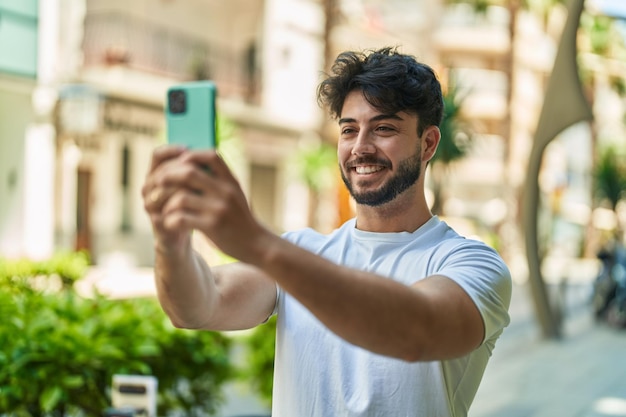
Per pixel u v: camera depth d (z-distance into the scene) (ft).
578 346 36.60
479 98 109.60
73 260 25.84
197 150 3.76
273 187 76.18
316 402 5.62
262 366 16.74
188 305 4.91
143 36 61.46
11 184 52.39
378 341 4.10
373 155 5.69
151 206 3.76
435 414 5.41
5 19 49.57
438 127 5.95
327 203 77.36
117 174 60.49
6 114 51.78
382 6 94.53
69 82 54.75
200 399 13.12
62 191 54.75
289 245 3.94
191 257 4.76
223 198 3.71
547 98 36.91
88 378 10.52
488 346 5.71
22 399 10.20
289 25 74.90
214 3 67.87
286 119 75.46
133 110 61.57
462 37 108.06
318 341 5.69
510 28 107.24
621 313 44.06
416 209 5.91
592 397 24.90
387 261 5.78
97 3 59.16
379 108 5.63
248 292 5.75
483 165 111.45
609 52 57.52
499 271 5.24
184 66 64.90
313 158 73.51
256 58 71.82
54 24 52.95
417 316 4.18
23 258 25.26
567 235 122.21
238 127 71.15
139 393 9.94
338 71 5.87
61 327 10.84
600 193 97.45
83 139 56.29
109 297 13.64
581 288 72.69
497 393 25.36
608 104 102.68
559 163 122.42
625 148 106.01
